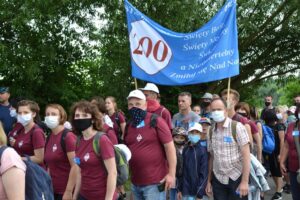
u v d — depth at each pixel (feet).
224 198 18.51
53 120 17.39
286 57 58.49
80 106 14.65
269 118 31.53
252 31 52.39
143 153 16.88
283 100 153.28
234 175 18.08
